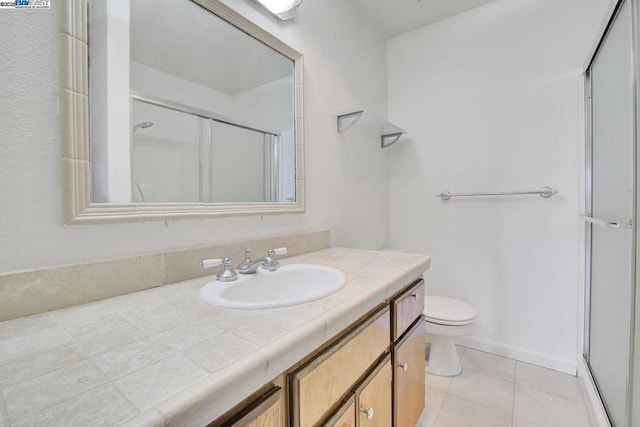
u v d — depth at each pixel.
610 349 1.24
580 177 1.66
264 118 1.30
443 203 2.14
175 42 0.99
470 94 2.02
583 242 1.65
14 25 0.65
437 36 2.13
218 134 1.13
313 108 1.56
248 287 0.94
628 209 1.05
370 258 1.29
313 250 1.48
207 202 1.08
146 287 0.84
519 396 1.51
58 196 0.71
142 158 0.90
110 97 0.81
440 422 1.34
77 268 0.72
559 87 1.73
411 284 1.21
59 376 0.42
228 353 0.49
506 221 1.91
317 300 0.75
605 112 1.33
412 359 1.17
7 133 0.64
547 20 1.76
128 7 0.86
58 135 0.71
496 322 1.95
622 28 1.10
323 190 1.63
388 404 0.98
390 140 2.30
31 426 0.32
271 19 1.32
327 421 0.67
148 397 0.38
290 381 0.58
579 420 1.34
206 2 1.05
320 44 1.62
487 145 1.97
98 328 0.58
